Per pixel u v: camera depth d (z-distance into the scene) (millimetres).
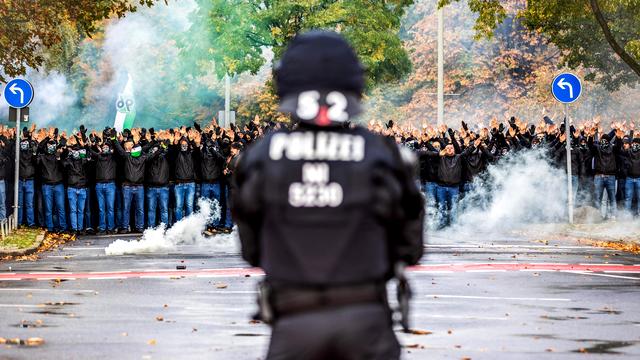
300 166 4270
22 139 25531
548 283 15117
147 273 16453
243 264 17859
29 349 9656
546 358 9289
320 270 4199
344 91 4426
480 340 10188
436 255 19391
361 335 4195
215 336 10398
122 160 25766
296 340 4199
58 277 15914
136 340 10148
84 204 25594
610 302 13125
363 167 4270
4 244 20703
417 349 9688
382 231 4301
